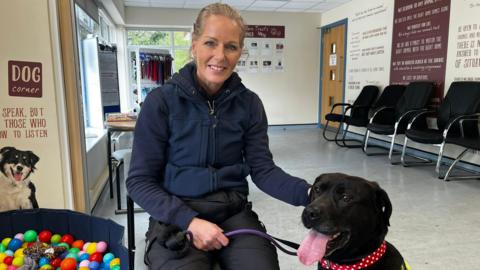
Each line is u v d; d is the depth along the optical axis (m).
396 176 3.83
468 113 3.77
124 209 2.90
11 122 1.94
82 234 1.78
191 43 1.14
